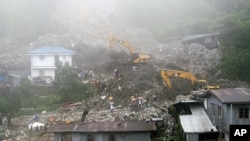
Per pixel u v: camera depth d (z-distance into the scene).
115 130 35.53
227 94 34.97
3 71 64.25
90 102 50.56
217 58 63.19
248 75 57.12
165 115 41.97
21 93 54.50
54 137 37.72
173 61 63.97
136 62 60.44
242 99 32.88
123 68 59.72
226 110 32.84
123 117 42.81
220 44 68.94
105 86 54.56
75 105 50.47
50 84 59.66
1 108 48.75
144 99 48.19
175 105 41.19
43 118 47.00
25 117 48.47
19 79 61.78
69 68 56.72
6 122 45.94
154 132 38.16
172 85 51.62
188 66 61.84
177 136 36.84
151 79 54.38
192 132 34.19
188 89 50.47
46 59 64.25
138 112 44.16
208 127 35.09
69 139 36.38
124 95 50.69
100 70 61.34
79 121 42.12
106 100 50.22
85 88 55.31
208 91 37.06
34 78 62.50
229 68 58.97
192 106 39.66
